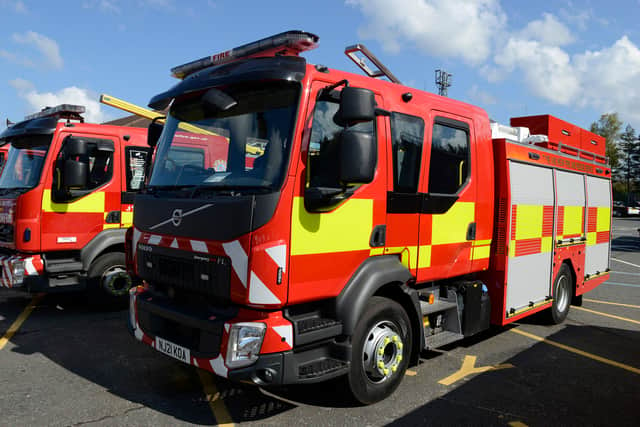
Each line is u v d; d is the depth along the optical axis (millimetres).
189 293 3795
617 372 5184
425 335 4844
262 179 3418
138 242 4254
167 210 3883
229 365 3293
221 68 3973
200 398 4164
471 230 5113
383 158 4047
